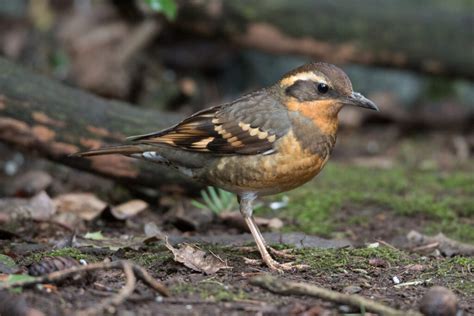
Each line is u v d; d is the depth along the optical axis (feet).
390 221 40.19
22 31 59.36
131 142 34.88
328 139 31.14
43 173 44.29
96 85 55.88
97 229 37.45
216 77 64.49
